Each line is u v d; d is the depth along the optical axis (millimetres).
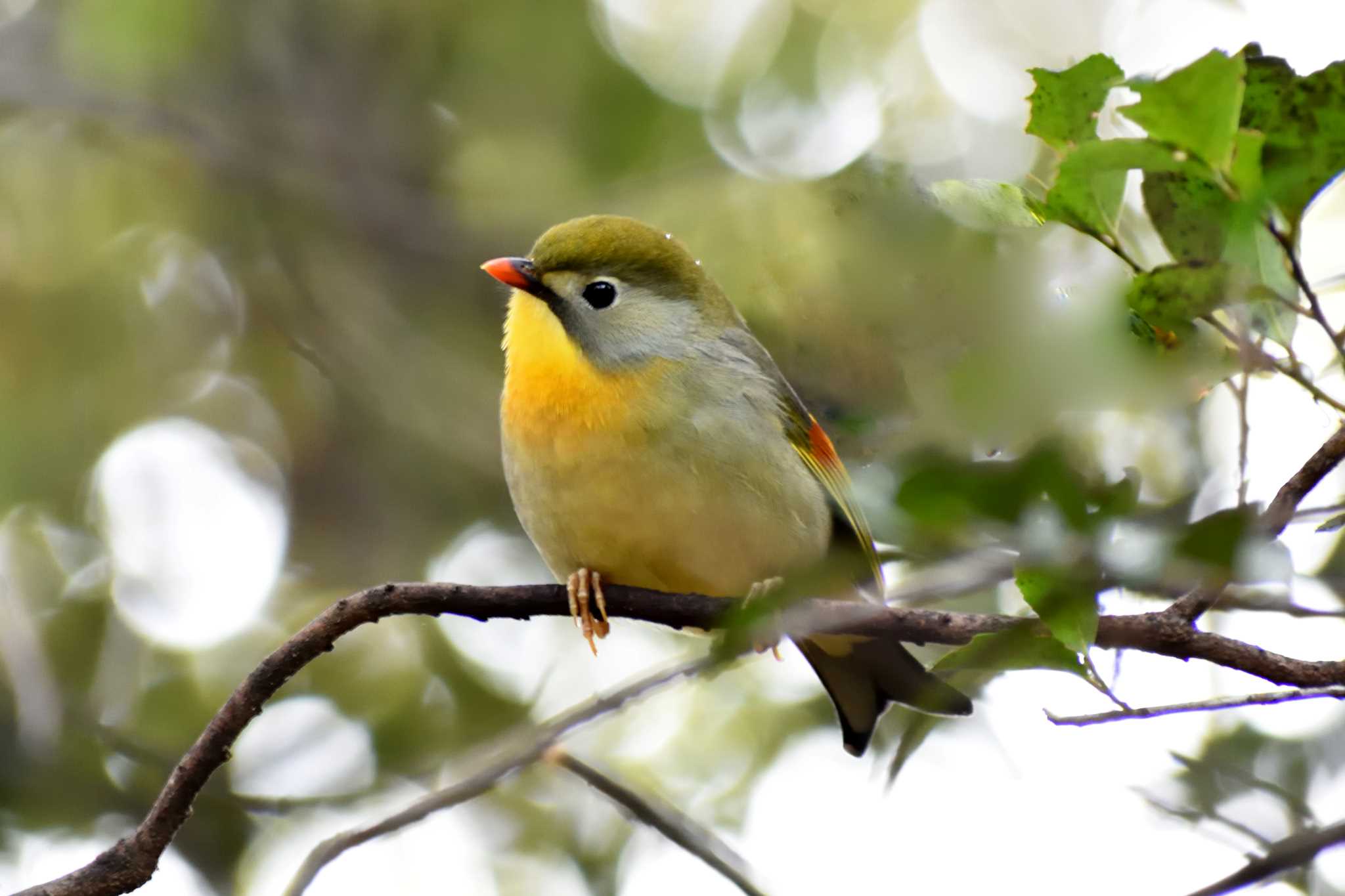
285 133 15422
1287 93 4832
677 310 8234
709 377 8016
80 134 15172
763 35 14656
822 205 8586
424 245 15094
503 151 14906
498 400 14422
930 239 6852
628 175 14289
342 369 14492
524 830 11656
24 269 14672
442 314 14930
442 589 6531
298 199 15281
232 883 11258
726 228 11867
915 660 7848
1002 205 5656
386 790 11484
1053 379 5422
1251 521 4551
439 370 14578
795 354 7785
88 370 14305
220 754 6348
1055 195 5262
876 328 6840
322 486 14086
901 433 6449
